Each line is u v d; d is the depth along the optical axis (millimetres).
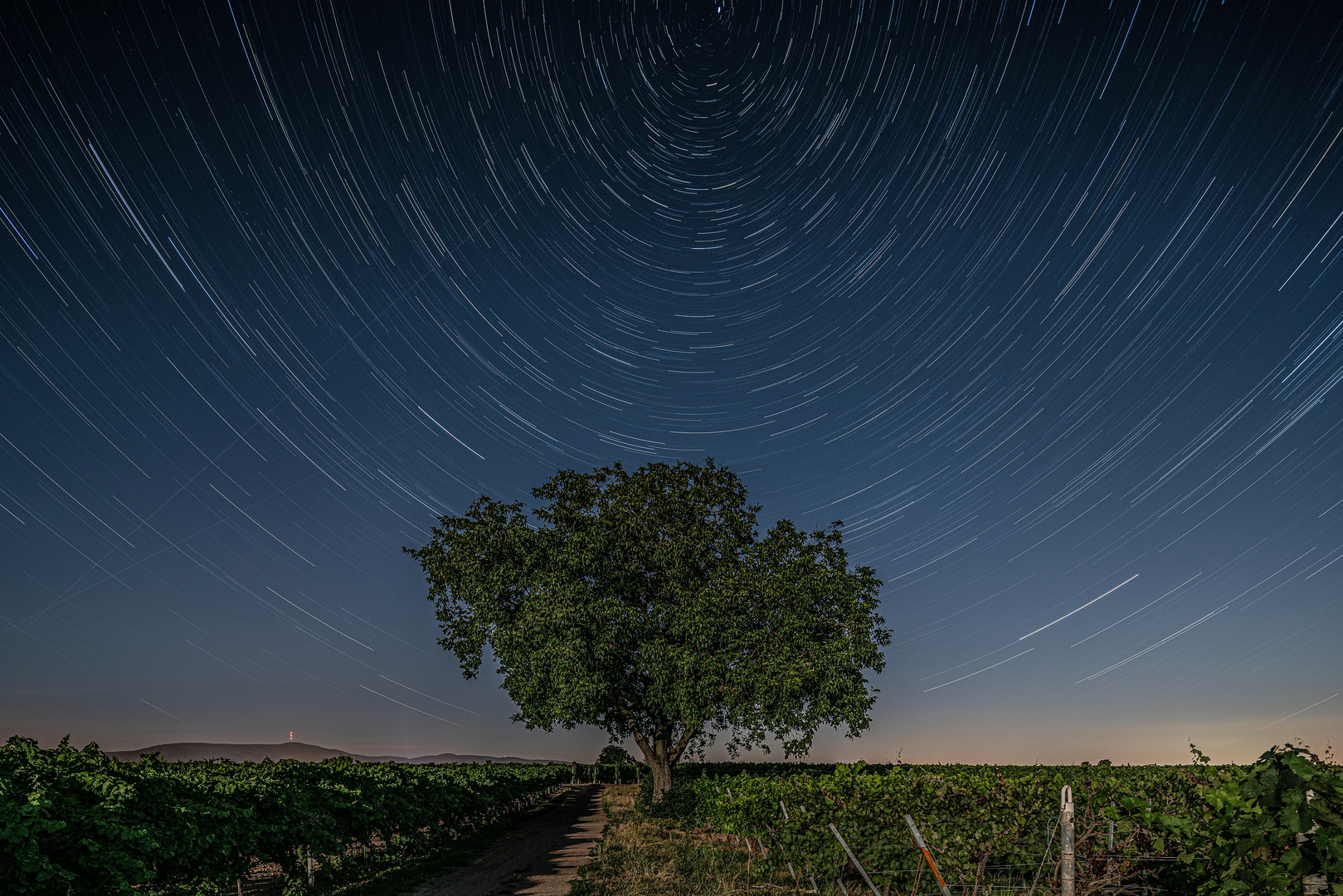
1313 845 4539
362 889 14359
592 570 29250
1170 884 8047
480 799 25469
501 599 30438
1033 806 10211
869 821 11430
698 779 26906
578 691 26703
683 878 14328
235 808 11359
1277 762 4750
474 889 14438
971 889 10375
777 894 12578
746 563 29641
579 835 24641
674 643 28906
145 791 9570
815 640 28531
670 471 31703
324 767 16000
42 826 7258
